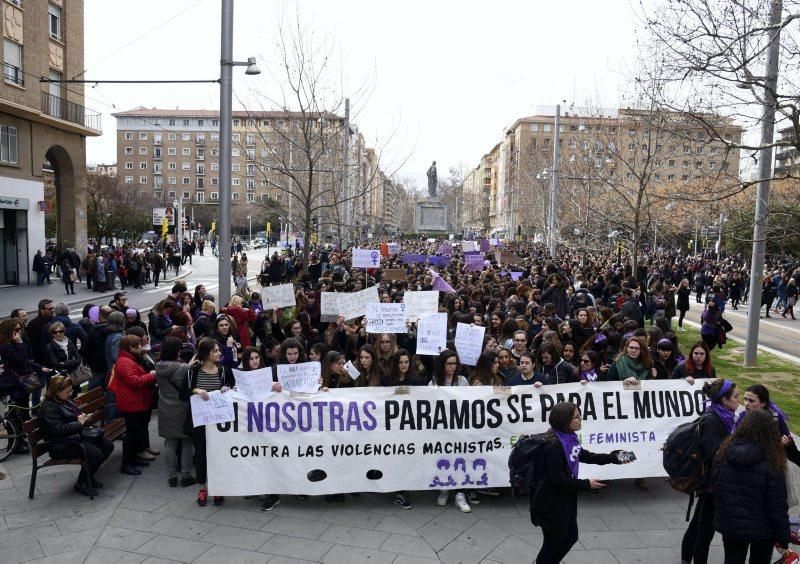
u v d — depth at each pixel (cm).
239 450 657
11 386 804
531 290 1476
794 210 1314
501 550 568
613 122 2747
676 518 647
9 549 564
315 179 2866
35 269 3075
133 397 736
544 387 693
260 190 12150
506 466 682
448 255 3534
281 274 2792
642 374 754
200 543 577
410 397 673
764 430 443
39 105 3172
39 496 682
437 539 589
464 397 679
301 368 670
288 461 661
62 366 906
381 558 552
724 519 450
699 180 2127
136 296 2855
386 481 670
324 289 1362
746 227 1434
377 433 670
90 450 682
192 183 12425
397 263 2841
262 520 629
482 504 678
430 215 7344
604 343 891
